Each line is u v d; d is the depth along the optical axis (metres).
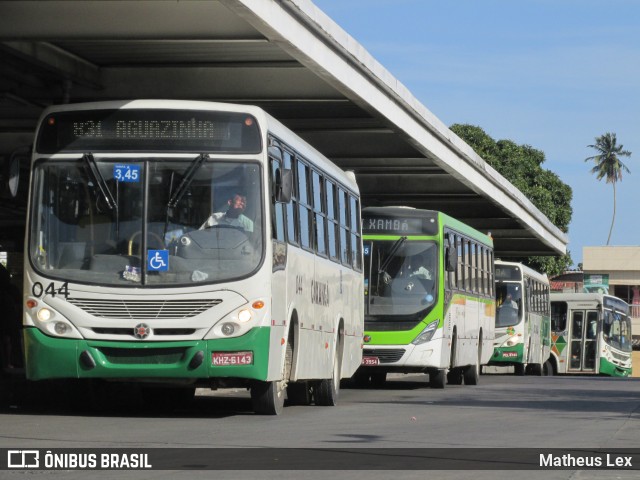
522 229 58.09
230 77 27.06
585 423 20.08
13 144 33.12
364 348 32.84
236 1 19.52
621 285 119.25
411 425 18.75
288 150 20.38
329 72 25.09
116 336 18.20
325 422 18.95
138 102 18.75
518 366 55.75
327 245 23.50
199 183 18.55
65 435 15.52
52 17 21.58
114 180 18.55
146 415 19.81
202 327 18.20
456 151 38.72
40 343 18.33
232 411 21.36
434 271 33.25
